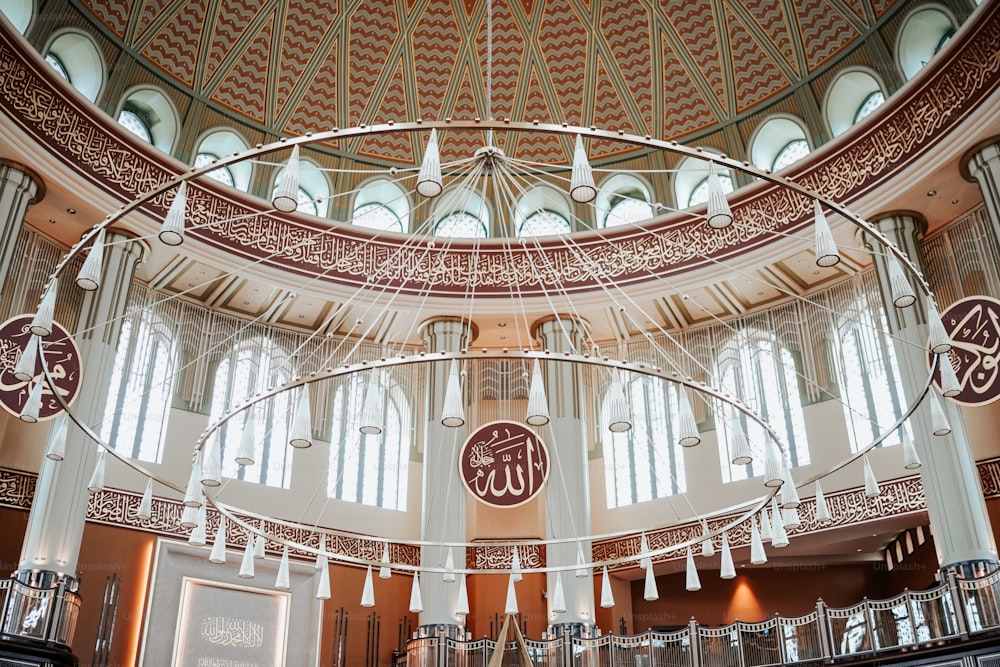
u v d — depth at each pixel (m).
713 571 15.95
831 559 15.48
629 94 15.90
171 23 14.05
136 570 12.88
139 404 13.95
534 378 7.10
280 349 15.76
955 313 11.27
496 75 16.19
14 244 11.73
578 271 15.57
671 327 16.19
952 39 11.70
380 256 15.54
